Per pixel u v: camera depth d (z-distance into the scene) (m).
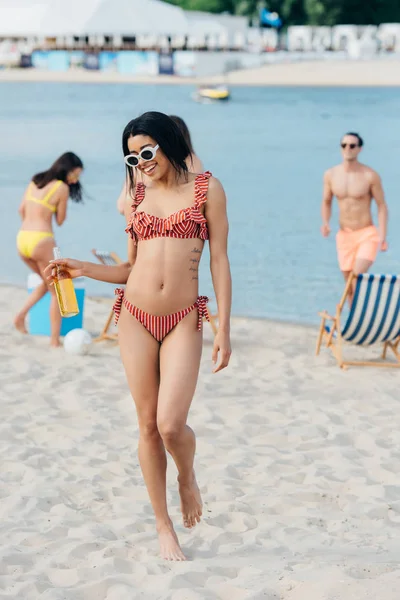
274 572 5.39
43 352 11.74
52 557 5.88
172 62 88.06
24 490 7.21
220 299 5.82
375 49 102.00
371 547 6.10
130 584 5.45
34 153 35.12
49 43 96.44
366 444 8.61
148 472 5.96
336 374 11.16
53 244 11.98
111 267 6.09
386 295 11.11
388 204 24.77
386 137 41.72
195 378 5.66
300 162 33.41
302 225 21.75
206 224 5.79
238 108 57.91
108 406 9.60
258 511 7.00
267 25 114.88
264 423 9.19
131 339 5.79
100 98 64.62
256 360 11.72
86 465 7.84
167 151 5.66
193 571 5.49
